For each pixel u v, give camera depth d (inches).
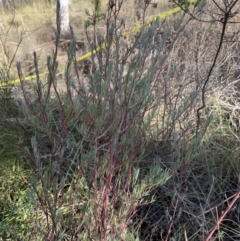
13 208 82.9
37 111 77.0
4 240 78.8
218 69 120.7
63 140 75.1
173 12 131.9
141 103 65.8
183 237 84.7
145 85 63.9
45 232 79.6
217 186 95.2
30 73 154.9
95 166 66.7
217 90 116.1
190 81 112.0
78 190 75.9
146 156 93.7
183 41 119.1
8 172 90.7
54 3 239.9
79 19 211.0
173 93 112.2
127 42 93.7
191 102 68.8
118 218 69.8
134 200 68.6
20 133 98.6
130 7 117.0
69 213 76.8
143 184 66.3
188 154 73.7
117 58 66.3
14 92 117.5
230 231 86.5
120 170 71.9
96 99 66.4
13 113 109.6
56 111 95.0
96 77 64.7
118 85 65.7
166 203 91.0
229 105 115.4
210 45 124.7
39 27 188.1
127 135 69.8
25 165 93.7
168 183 92.3
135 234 83.0
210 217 88.7
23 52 172.2
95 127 65.2
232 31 126.0
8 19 205.8
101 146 65.6
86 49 145.2
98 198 71.1
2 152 94.6
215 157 101.3
